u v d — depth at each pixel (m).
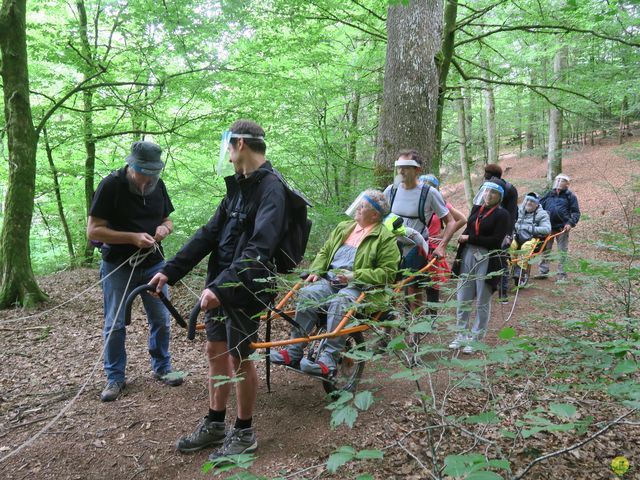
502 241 4.38
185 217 7.57
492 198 4.41
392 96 6.25
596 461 2.77
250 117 8.39
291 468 2.77
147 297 3.84
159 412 3.48
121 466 2.85
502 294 6.33
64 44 7.86
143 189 3.65
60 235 14.16
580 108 10.67
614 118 16.50
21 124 6.64
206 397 3.73
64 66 9.19
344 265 3.70
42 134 9.62
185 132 8.98
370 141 9.41
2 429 3.22
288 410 3.55
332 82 9.02
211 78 8.07
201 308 2.51
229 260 2.81
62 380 4.04
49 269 11.80
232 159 2.78
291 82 8.49
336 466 1.42
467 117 18.50
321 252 3.94
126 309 2.75
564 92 10.22
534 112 17.23
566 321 2.51
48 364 4.40
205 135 8.62
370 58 9.82
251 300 2.59
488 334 4.89
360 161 8.46
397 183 4.81
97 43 9.12
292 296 3.17
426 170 6.24
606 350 1.97
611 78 9.72
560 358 2.31
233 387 3.88
